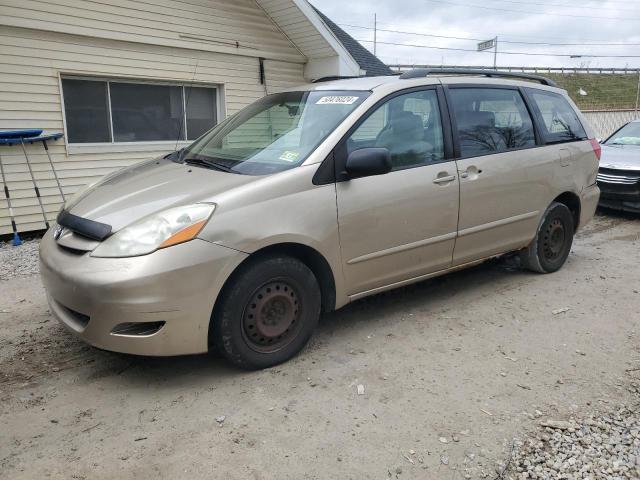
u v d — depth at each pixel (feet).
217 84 30.99
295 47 33.78
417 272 13.80
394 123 13.20
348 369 11.55
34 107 24.57
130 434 9.30
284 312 11.51
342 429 9.46
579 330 13.71
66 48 25.11
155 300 9.83
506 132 15.70
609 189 27.89
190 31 29.01
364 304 15.30
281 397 10.46
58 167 25.70
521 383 11.10
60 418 9.78
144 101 28.48
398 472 8.41
